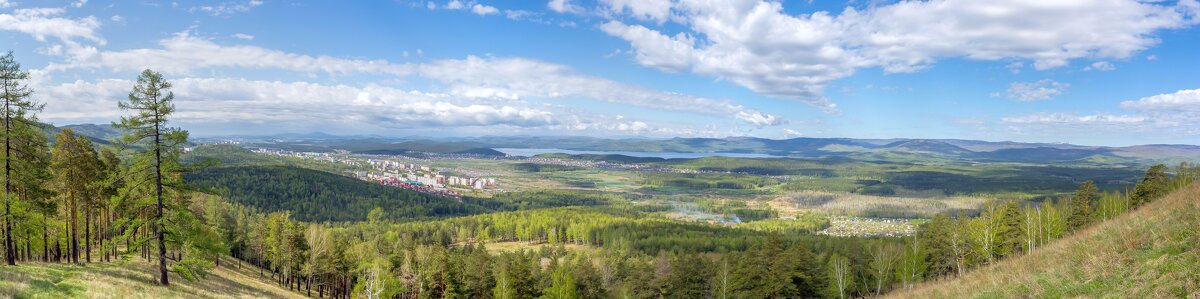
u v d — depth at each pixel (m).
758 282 54.62
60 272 34.72
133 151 33.84
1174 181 68.06
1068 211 75.38
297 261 68.75
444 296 61.12
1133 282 18.66
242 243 89.12
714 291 60.62
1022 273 25.38
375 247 95.31
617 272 85.94
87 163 44.78
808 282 55.56
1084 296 19.52
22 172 36.62
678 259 62.97
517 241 164.38
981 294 24.91
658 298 64.50
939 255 64.00
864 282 64.00
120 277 37.16
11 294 24.95
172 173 36.41
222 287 46.78
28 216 37.38
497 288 59.22
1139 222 25.30
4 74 33.94
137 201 35.69
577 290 64.50
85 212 48.81
